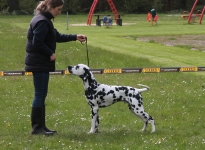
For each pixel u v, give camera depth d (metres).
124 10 75.62
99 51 20.42
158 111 9.40
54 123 8.41
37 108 7.41
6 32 30.73
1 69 15.59
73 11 71.62
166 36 30.48
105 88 7.44
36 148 6.73
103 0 75.88
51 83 12.62
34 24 7.04
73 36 7.82
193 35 31.08
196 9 72.88
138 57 18.64
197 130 7.96
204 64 17.06
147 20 50.09
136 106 7.47
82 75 7.39
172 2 76.88
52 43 7.32
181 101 10.48
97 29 37.00
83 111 9.48
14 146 6.83
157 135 7.46
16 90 11.84
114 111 9.41
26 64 7.28
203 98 10.83
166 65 16.67
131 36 30.48
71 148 6.68
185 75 14.11
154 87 12.16
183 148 6.79
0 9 69.06
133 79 13.38
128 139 7.20
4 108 9.77
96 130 7.63
